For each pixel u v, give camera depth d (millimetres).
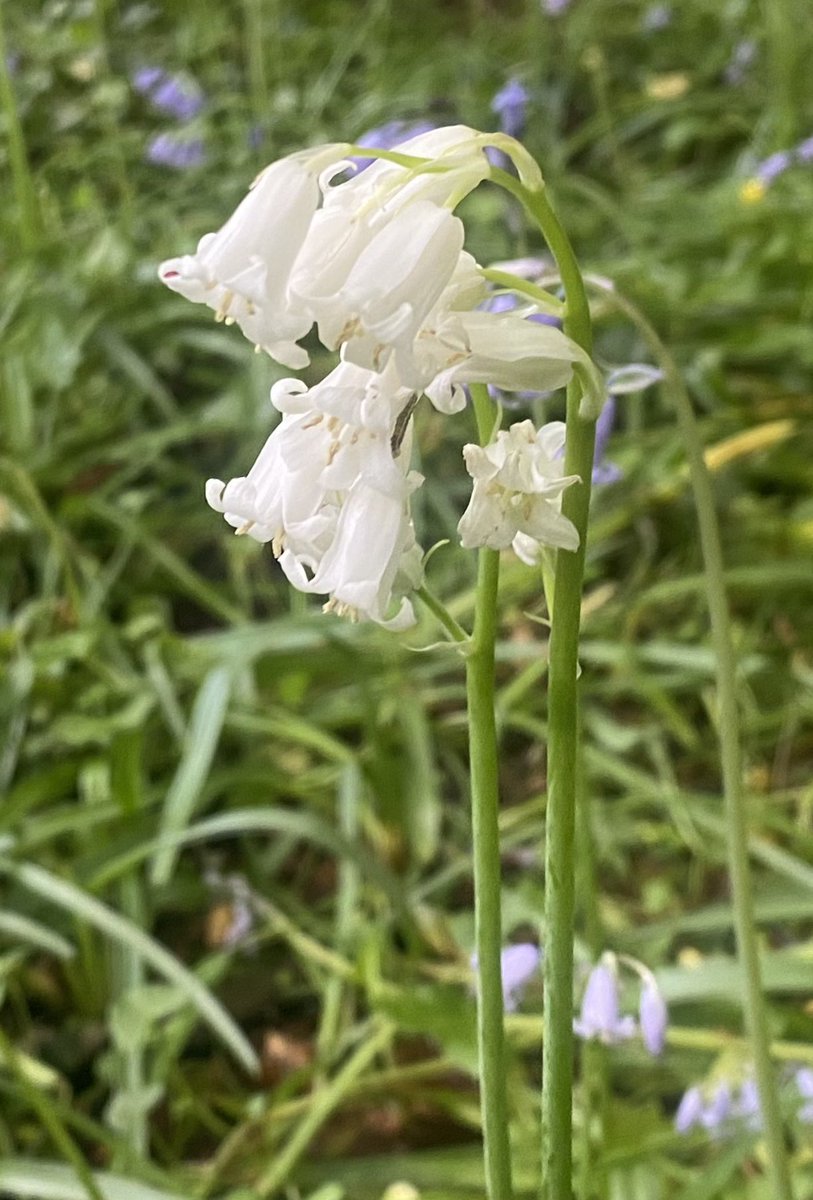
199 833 290
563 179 520
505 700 344
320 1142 262
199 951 312
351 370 108
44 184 530
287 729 334
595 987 191
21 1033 295
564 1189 133
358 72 710
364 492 112
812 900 282
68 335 436
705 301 474
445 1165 242
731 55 696
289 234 101
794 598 403
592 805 329
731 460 418
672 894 317
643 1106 224
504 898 273
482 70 625
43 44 594
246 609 404
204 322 486
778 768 357
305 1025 296
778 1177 185
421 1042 277
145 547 412
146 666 368
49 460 428
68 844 333
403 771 335
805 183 525
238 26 754
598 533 406
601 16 716
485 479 110
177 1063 281
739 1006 264
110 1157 264
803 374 479
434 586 397
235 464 442
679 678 369
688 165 665
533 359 105
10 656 368
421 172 104
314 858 339
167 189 555
